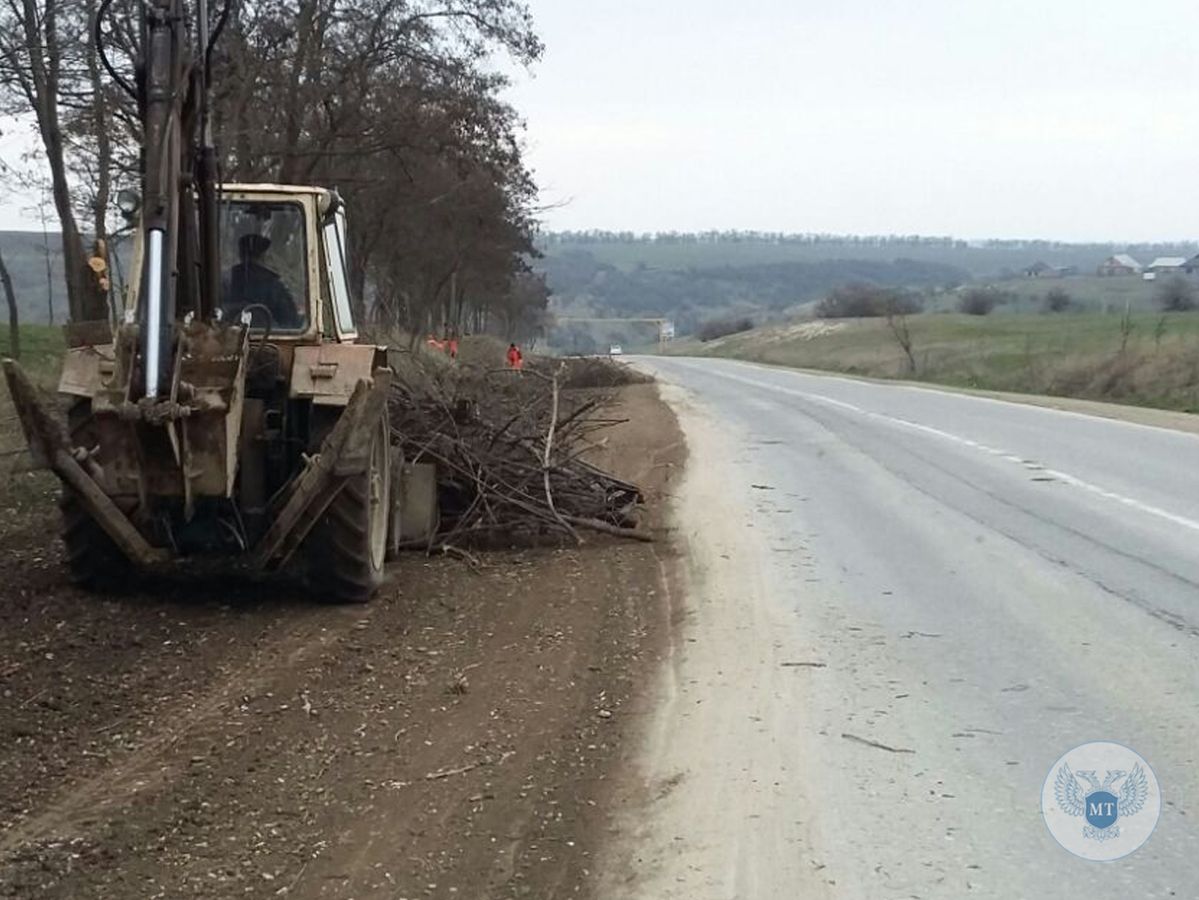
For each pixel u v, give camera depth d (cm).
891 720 618
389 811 509
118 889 438
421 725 613
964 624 799
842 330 8888
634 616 838
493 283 5169
